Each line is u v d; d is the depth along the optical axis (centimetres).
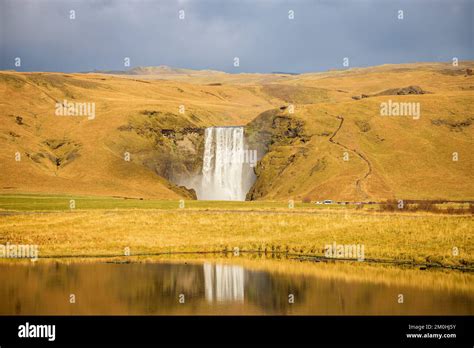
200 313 5891
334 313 5812
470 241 8506
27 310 5991
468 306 5969
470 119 19362
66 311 5938
